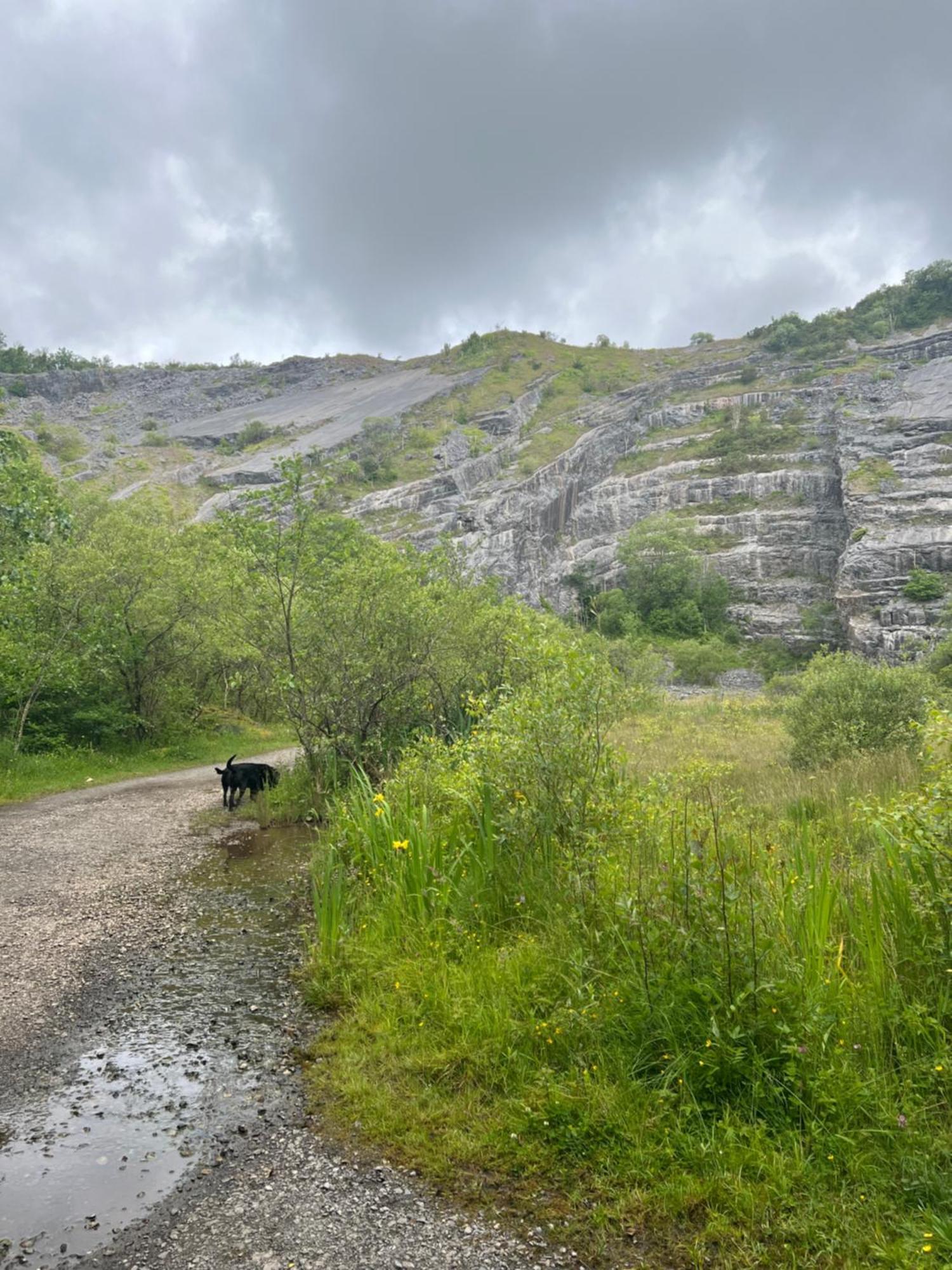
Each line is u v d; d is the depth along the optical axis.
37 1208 3.31
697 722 25.06
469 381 148.00
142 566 22.62
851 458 82.62
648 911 4.41
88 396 168.50
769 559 80.88
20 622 19.42
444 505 93.75
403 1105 3.95
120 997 5.54
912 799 4.33
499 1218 3.19
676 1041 3.76
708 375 132.50
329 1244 3.08
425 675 13.30
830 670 14.00
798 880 4.72
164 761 21.20
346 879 7.00
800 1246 2.88
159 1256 3.04
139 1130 3.91
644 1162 3.32
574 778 5.86
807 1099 3.45
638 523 87.69
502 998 4.53
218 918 7.32
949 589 61.72
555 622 14.91
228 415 154.50
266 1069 4.50
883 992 3.81
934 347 116.31
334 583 12.59
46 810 13.47
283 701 12.73
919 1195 2.94
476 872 5.94
